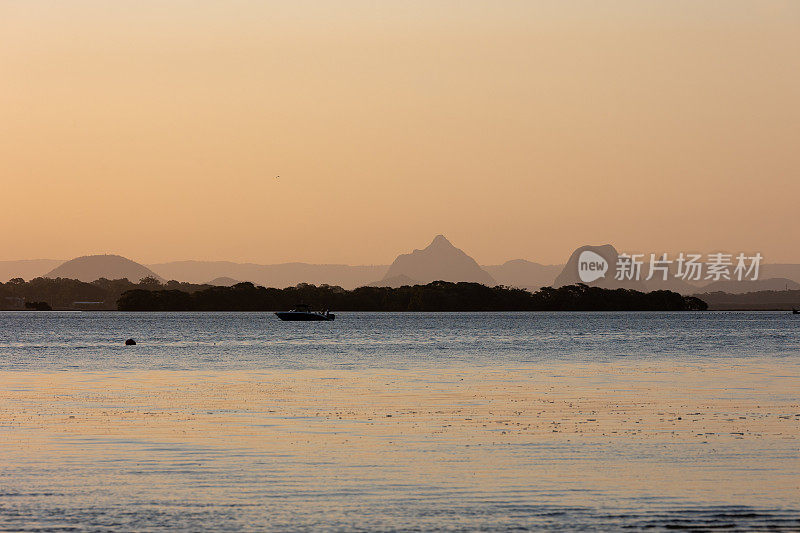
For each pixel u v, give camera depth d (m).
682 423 58.91
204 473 42.78
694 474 42.53
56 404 70.75
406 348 168.62
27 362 127.50
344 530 33.84
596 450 48.78
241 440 52.00
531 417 62.12
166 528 34.03
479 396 77.00
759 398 74.75
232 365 120.62
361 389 83.94
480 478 41.81
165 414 63.91
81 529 33.84
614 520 34.97
